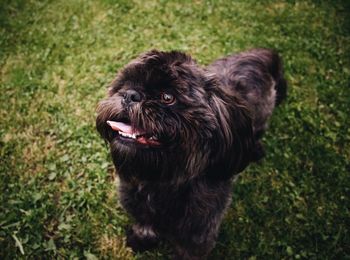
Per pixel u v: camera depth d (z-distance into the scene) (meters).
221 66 0.62
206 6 0.95
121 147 0.36
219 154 0.37
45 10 0.91
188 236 0.46
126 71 0.37
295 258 0.59
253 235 0.61
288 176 0.67
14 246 0.57
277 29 0.91
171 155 0.36
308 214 0.63
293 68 0.83
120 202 0.48
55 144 0.68
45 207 0.60
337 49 0.88
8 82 0.77
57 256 0.56
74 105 0.74
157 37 0.87
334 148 0.71
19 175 0.64
